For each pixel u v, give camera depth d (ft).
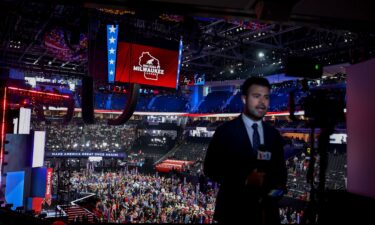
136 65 49.70
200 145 161.58
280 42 96.53
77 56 103.30
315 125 12.07
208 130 162.50
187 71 141.49
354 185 15.94
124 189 97.76
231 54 121.70
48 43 77.51
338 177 93.91
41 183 76.95
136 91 50.19
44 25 70.08
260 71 122.42
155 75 51.24
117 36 48.32
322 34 86.69
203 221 60.44
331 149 108.58
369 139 14.92
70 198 91.09
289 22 14.02
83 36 75.00
